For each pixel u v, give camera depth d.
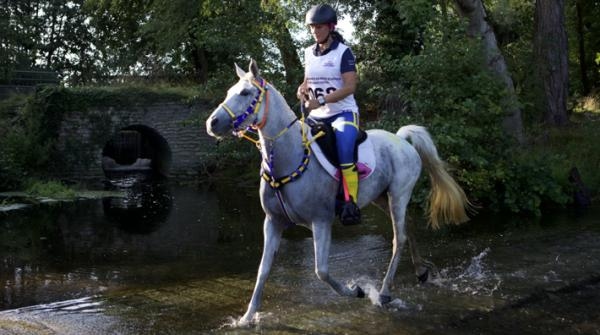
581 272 6.09
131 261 7.55
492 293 5.41
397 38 18.77
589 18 26.09
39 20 32.34
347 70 4.51
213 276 6.52
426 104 10.23
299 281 5.97
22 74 24.14
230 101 4.11
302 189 4.37
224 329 4.44
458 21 10.97
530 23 19.67
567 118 15.41
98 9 25.72
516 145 11.32
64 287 6.27
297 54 16.11
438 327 4.54
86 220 11.09
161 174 21.77
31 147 17.88
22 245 8.74
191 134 19.97
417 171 5.46
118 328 4.53
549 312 4.98
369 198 4.96
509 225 8.93
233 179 18.34
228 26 15.79
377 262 6.84
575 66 27.88
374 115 16.34
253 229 9.78
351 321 4.62
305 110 4.54
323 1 16.23
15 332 4.43
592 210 9.99
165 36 20.38
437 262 6.73
